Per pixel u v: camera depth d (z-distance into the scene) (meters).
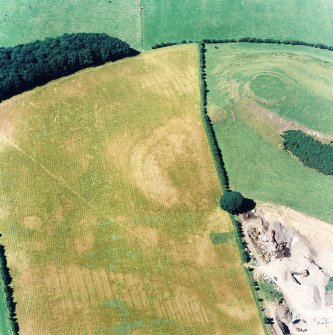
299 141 109.38
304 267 92.62
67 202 102.44
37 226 98.88
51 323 87.00
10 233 97.88
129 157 109.38
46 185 104.94
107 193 103.75
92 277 92.44
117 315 88.00
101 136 113.25
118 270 93.31
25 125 114.88
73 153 110.12
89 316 87.88
